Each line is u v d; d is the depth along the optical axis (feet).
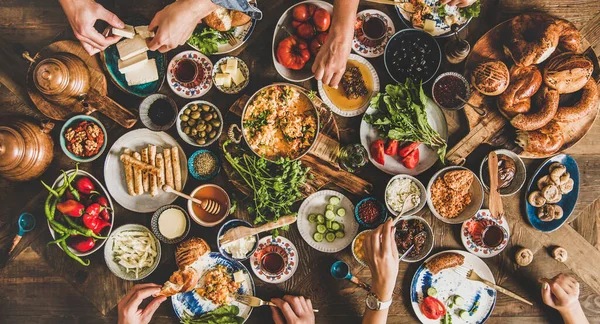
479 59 7.30
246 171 7.12
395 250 6.85
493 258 7.59
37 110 7.50
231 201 7.45
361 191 7.41
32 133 7.10
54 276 7.48
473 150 7.47
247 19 7.04
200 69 7.40
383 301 6.98
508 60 7.28
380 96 7.31
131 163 7.28
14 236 7.45
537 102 7.24
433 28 7.36
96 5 6.40
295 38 7.26
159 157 7.30
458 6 7.10
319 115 7.36
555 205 7.51
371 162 7.51
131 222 7.47
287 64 7.17
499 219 7.39
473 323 7.62
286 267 7.46
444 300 7.59
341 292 7.52
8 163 6.86
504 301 7.64
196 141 7.29
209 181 7.50
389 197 7.34
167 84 7.45
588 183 7.59
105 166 7.34
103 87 7.33
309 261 7.50
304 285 7.50
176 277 7.13
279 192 7.14
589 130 7.54
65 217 7.08
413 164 7.37
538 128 7.23
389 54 7.37
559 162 7.46
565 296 7.16
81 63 7.16
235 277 7.35
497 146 7.41
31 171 7.14
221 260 7.45
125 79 7.36
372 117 7.32
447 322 7.55
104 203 7.23
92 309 7.50
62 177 7.30
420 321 7.54
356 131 7.52
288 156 7.37
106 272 7.41
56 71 6.82
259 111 7.30
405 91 7.18
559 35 7.12
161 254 7.39
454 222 7.35
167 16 6.28
